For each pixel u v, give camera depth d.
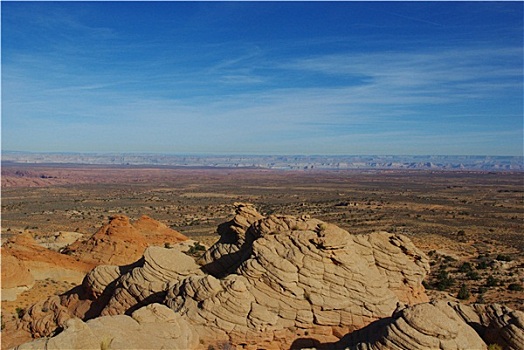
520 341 19.27
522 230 104.69
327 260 24.14
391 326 18.52
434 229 105.31
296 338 22.88
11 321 30.31
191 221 126.25
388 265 27.44
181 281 24.47
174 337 19.45
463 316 21.83
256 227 29.17
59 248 63.44
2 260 39.38
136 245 53.75
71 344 16.25
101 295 28.25
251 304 22.84
